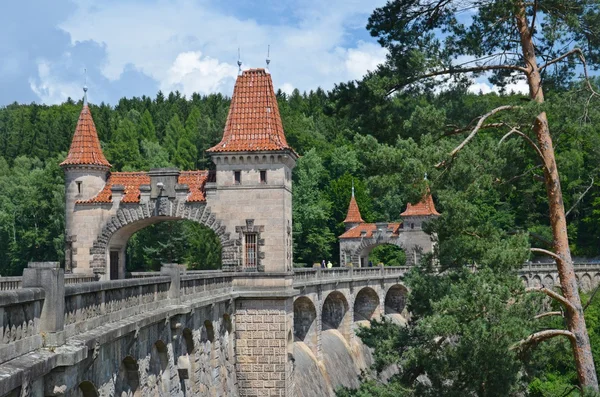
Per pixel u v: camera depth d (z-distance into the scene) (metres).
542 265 111.12
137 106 186.25
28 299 15.45
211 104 181.88
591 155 31.78
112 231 47.09
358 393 29.86
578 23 29.27
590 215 112.25
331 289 63.41
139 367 24.31
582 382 27.52
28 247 99.31
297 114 158.25
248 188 45.31
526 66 30.47
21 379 13.98
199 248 99.31
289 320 45.44
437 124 29.30
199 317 34.41
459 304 25.16
